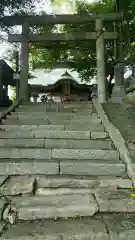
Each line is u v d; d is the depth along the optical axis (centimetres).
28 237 237
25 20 1045
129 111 713
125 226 255
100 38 1035
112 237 239
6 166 397
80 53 1688
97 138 532
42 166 399
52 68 2328
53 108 767
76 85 2167
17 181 350
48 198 310
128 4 1214
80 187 348
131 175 366
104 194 318
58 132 539
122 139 468
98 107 720
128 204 292
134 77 879
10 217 270
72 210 285
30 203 298
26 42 1066
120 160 427
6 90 1697
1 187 326
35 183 353
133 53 1002
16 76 1418
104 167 398
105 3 1479
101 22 1041
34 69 2233
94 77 1994
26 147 488
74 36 1066
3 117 646
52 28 1412
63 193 329
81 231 246
